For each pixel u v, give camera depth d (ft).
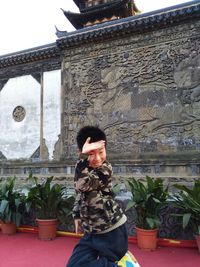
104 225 7.11
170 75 42.16
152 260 13.78
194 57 41.06
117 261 7.14
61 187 19.39
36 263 13.60
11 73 56.85
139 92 43.91
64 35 48.75
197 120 39.70
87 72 48.29
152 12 42.73
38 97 53.57
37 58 53.67
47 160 50.60
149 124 42.57
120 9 67.51
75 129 47.93
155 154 41.34
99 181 7.23
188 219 14.08
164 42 43.16
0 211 17.97
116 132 44.62
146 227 15.75
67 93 49.60
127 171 42.73
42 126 52.19
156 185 16.02
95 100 47.01
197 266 12.91
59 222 18.69
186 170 39.04
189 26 41.73
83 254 7.15
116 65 46.14
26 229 19.58
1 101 57.06
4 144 55.21
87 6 72.49
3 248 16.05
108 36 46.39
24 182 51.37
